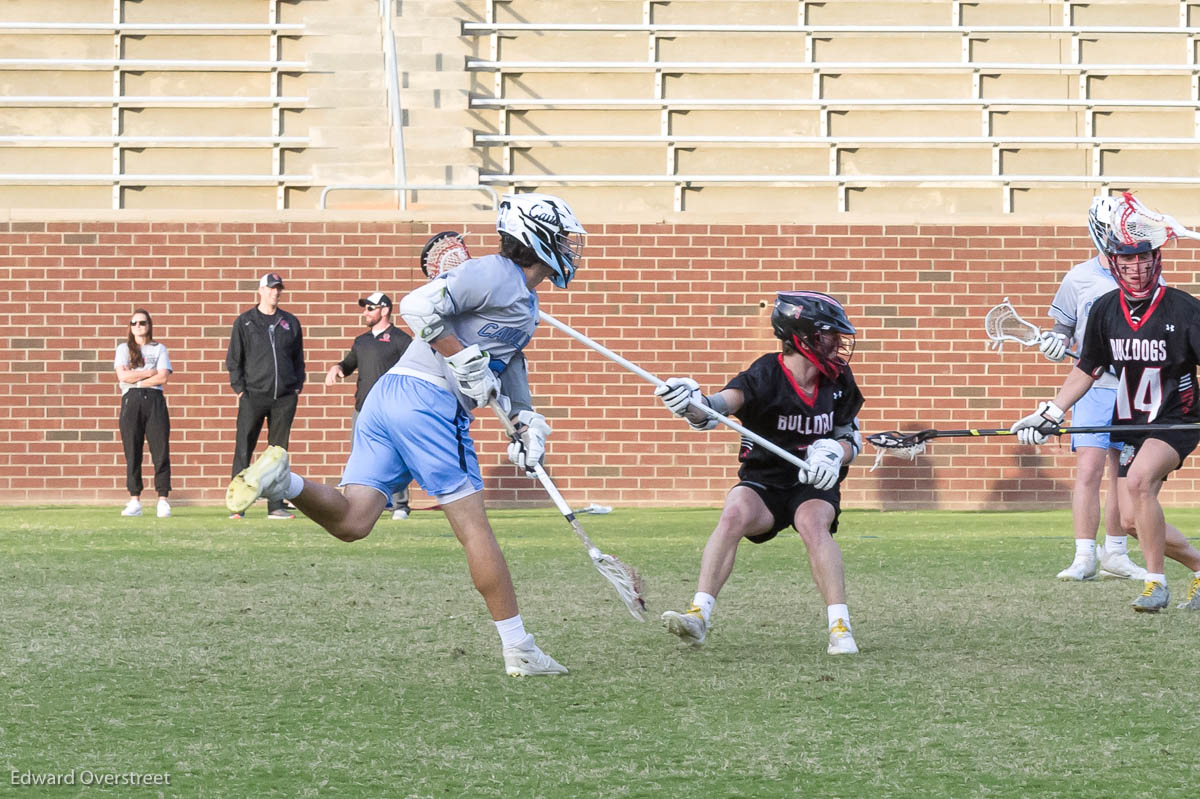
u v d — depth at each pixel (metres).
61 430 36.91
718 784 9.87
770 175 42.97
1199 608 18.27
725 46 45.03
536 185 42.44
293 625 16.81
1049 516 34.59
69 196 42.38
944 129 44.03
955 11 45.81
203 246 36.97
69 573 21.89
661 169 43.34
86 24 44.16
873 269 37.31
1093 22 46.25
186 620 17.17
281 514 32.62
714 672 13.99
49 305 36.84
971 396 37.31
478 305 13.48
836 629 15.08
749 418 15.69
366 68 44.38
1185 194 43.03
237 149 43.03
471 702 12.56
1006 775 10.12
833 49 45.16
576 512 34.88
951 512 36.03
